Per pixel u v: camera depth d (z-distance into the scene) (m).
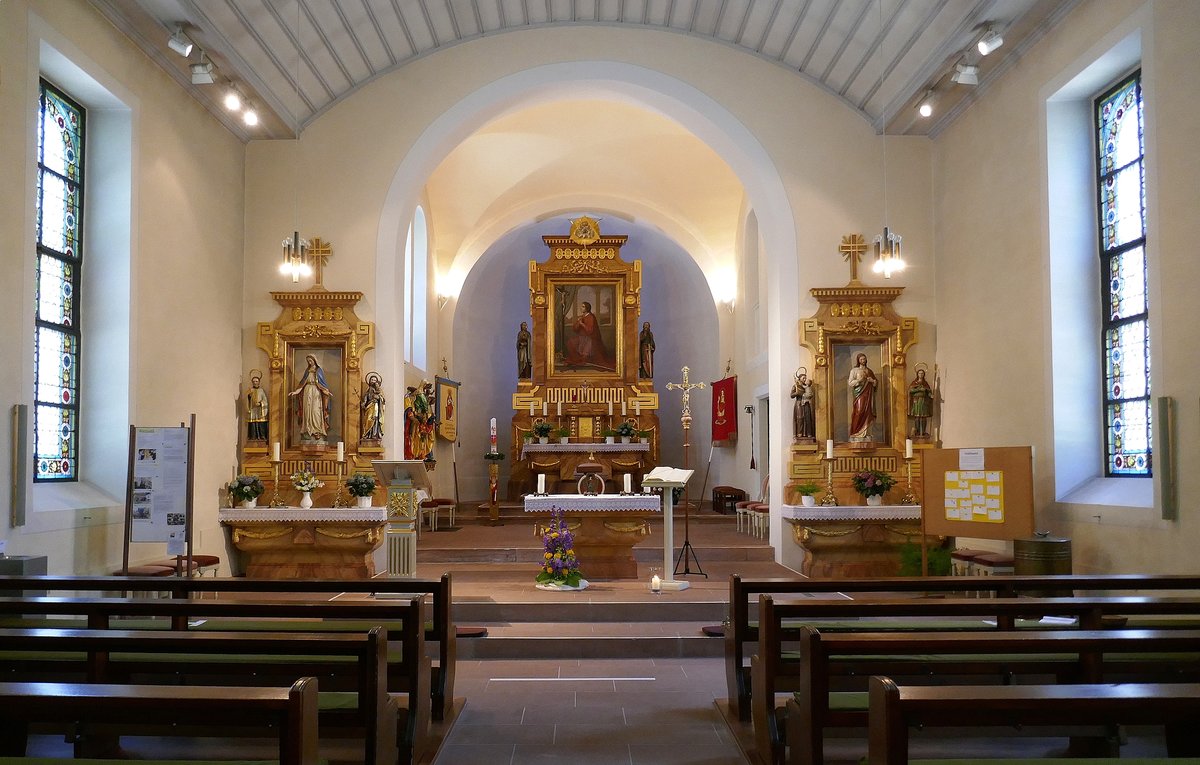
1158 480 7.03
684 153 16.69
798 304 11.50
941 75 10.06
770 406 12.05
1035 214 9.08
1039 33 8.91
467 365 18.58
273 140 11.68
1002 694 2.58
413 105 11.73
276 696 2.65
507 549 11.67
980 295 10.30
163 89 9.55
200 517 10.20
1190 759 2.75
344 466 11.25
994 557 9.15
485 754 5.09
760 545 12.16
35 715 2.68
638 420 17.33
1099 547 7.97
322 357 11.46
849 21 10.24
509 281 19.64
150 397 9.20
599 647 7.63
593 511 10.16
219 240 10.88
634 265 17.75
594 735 5.44
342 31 10.48
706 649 7.62
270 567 10.82
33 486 7.82
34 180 7.41
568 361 17.72
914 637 3.78
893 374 11.31
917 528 10.80
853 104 11.70
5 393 7.05
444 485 17.20
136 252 8.93
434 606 5.61
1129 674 4.57
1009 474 8.62
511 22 11.71
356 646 3.89
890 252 10.36
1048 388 8.81
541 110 15.46
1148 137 7.24
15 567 6.21
